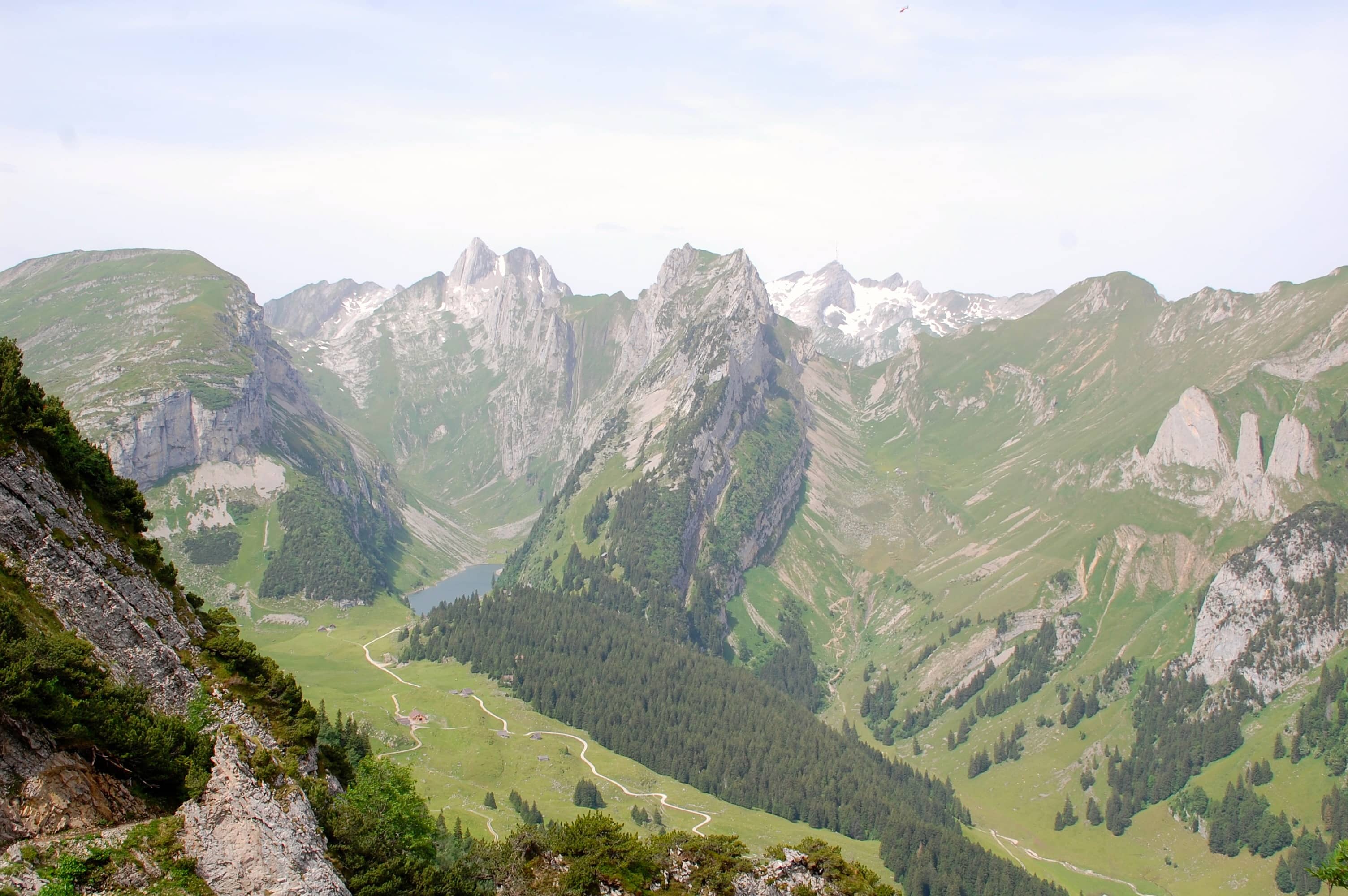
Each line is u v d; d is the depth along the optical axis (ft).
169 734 237.45
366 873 268.41
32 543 253.65
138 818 225.97
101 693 236.63
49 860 204.03
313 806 270.87
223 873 222.28
